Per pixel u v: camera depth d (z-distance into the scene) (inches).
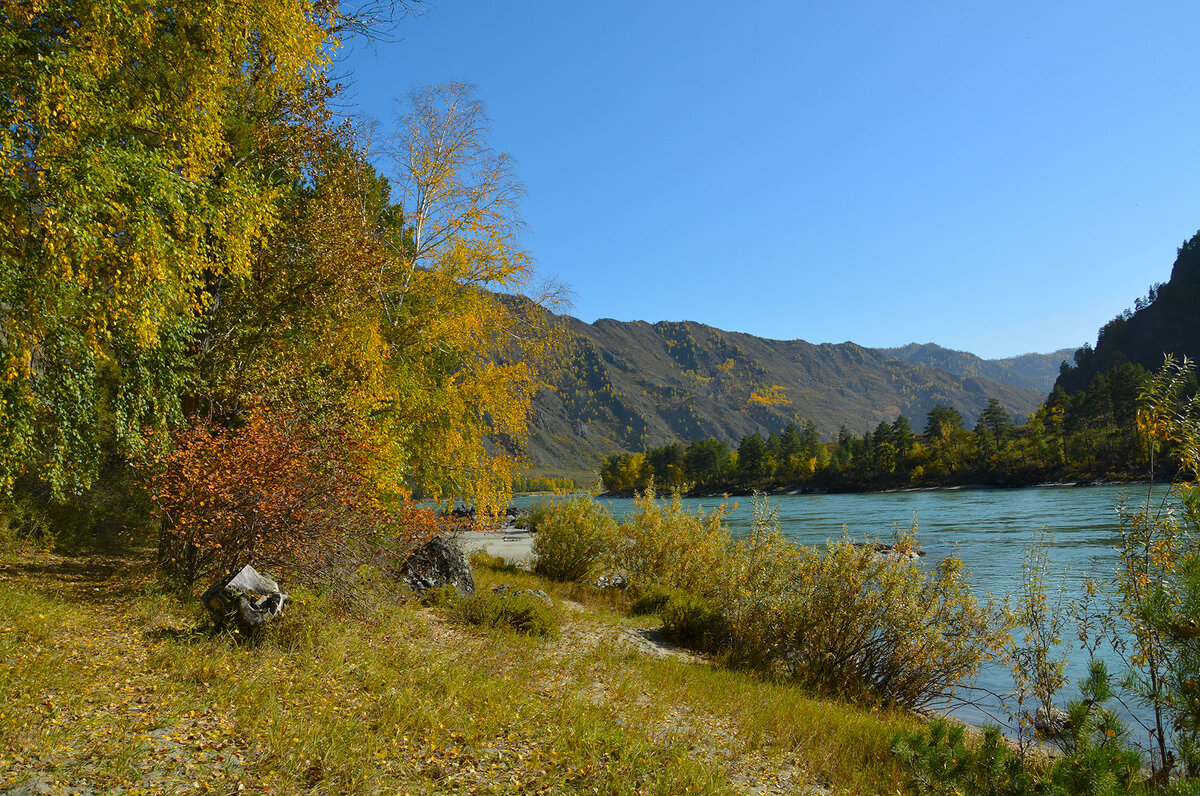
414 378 639.1
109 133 302.4
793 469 5895.7
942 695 376.8
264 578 325.1
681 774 204.5
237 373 489.4
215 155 372.8
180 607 354.3
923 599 384.2
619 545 731.4
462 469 727.1
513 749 211.8
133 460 389.4
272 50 418.6
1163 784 198.4
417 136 673.6
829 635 400.2
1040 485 3991.1
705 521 701.3
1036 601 285.6
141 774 164.7
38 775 158.2
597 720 244.4
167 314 350.0
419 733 214.1
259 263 499.8
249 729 199.3
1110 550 932.0
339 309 536.1
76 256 286.5
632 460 6697.8
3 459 303.0
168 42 348.2
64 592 375.9
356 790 170.2
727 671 389.7
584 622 496.1
